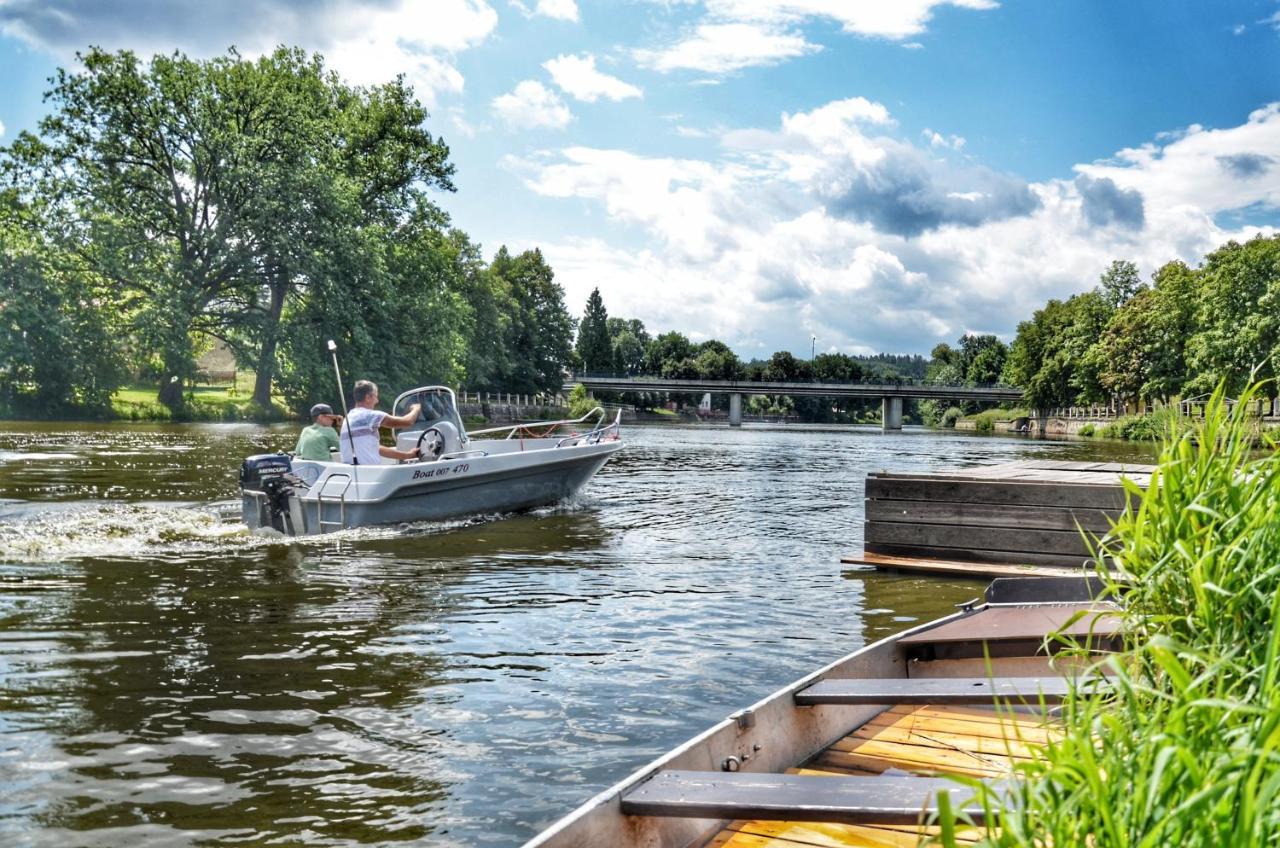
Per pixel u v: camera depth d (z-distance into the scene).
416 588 7.42
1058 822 1.28
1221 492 2.10
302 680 4.92
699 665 5.36
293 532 10.06
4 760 3.75
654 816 2.48
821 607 7.02
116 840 3.10
